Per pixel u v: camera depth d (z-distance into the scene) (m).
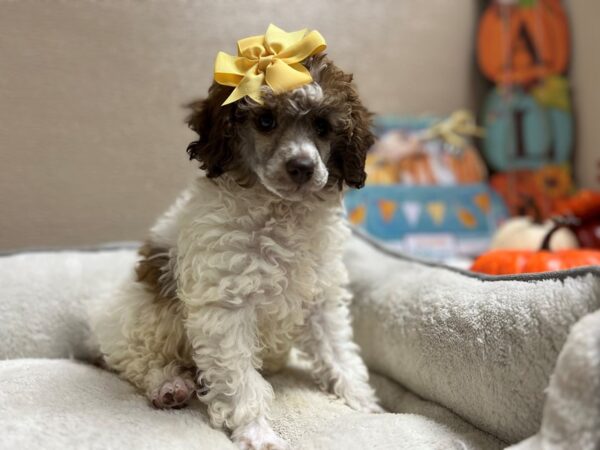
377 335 0.45
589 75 0.77
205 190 0.36
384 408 0.42
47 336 0.46
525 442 0.27
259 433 0.33
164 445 0.29
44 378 0.37
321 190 0.37
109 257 0.53
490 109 0.79
